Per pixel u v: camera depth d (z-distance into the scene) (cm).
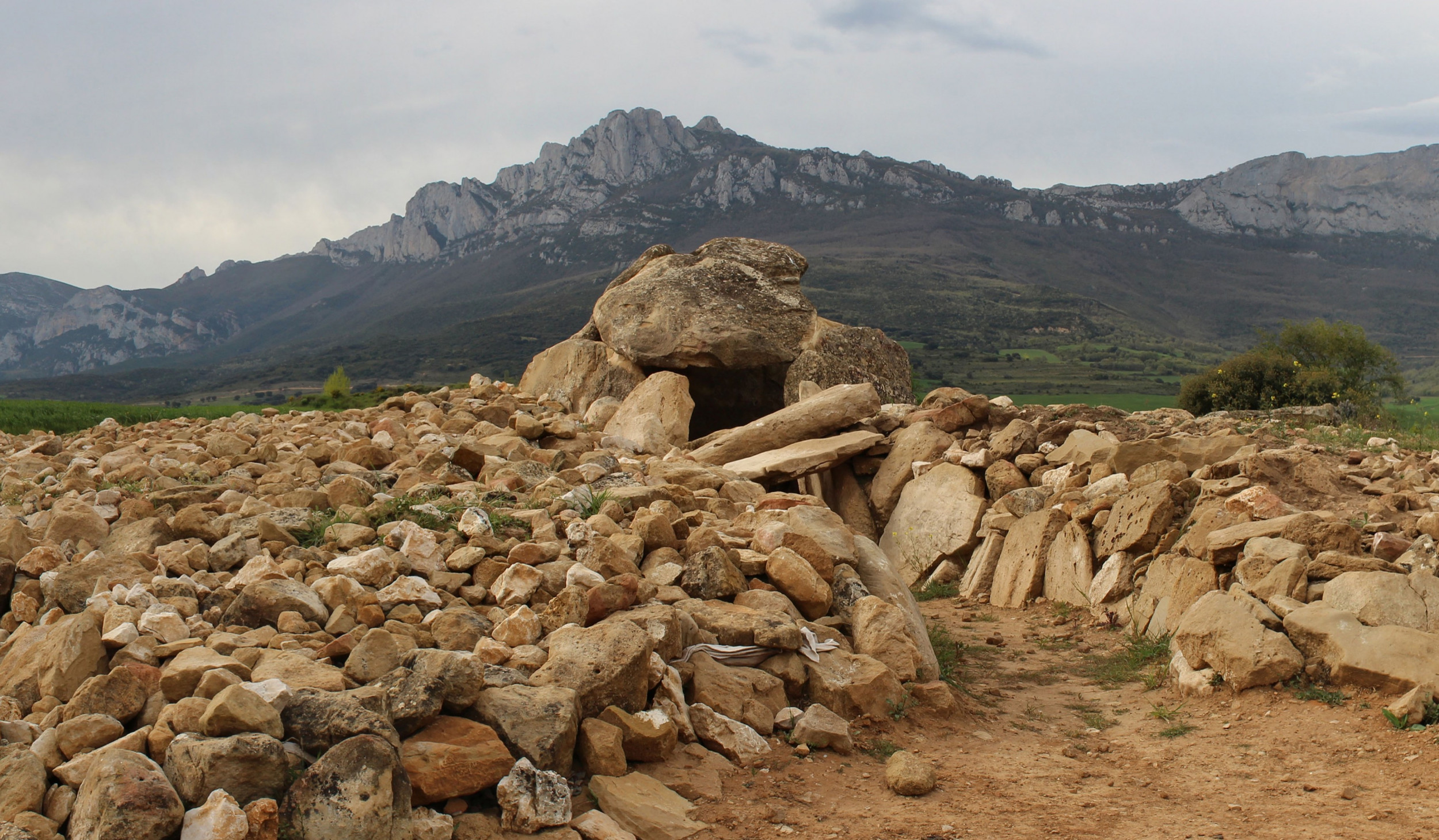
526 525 730
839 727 527
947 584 1088
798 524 761
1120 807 457
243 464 1054
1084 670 737
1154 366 13138
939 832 426
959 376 11919
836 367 1686
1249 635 601
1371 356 2252
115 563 604
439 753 407
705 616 589
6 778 369
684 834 414
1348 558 650
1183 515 877
